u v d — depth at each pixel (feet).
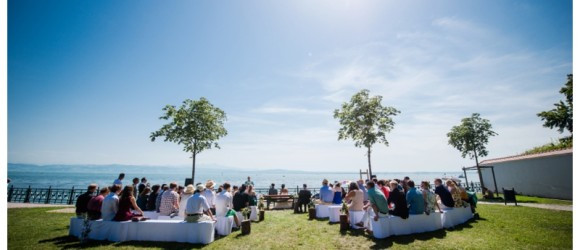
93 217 25.21
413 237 24.11
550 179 65.21
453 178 39.99
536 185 69.77
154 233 24.32
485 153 72.90
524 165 74.13
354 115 66.08
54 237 24.88
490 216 34.68
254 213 37.17
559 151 62.64
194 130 57.82
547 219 31.89
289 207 53.62
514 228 27.27
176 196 30.42
